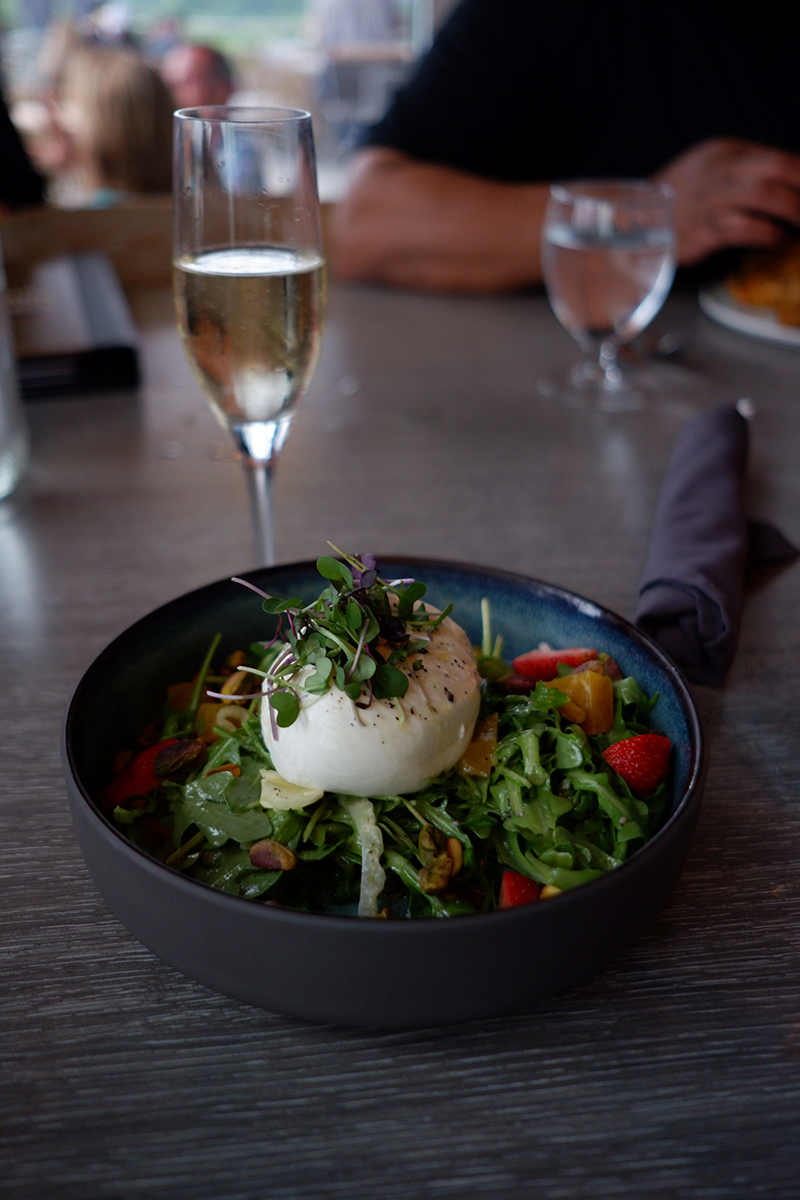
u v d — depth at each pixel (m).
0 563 1.23
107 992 0.65
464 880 0.69
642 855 0.58
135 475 1.47
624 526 1.33
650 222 1.60
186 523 1.33
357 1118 0.57
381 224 2.37
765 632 1.09
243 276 0.93
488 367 1.89
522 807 0.71
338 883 0.71
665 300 2.25
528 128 2.85
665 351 1.94
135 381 1.77
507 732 0.79
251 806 0.72
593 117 2.88
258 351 0.97
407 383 1.81
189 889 0.56
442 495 1.41
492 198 2.38
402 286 2.41
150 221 2.28
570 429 1.63
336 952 0.54
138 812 0.72
